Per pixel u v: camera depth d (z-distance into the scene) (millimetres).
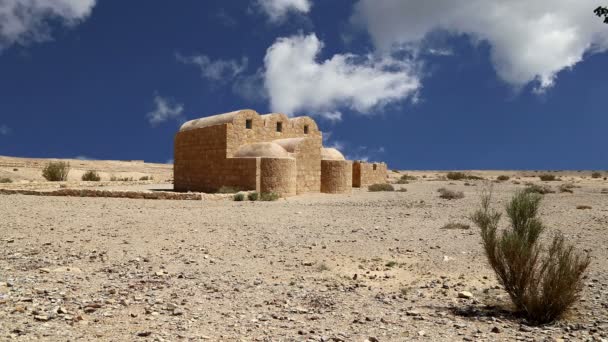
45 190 23375
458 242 10633
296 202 21266
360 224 13633
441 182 48750
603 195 25859
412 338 4676
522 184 43188
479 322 5293
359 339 4594
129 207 17578
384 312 5648
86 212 15523
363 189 36062
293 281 7156
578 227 12922
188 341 4410
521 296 5605
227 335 4652
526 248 5699
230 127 27031
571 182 46281
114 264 8086
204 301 5949
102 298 5867
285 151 26938
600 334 4781
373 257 9078
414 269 8141
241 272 7754
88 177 39906
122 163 70125
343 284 7035
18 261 8078
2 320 4719
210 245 10125
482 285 7078
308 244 10375
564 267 5477
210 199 21422
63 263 8055
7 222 12688
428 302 6164
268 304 5922
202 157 28984
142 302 5773
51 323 4730
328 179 29375
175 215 15109
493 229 6262
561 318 5363
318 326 5039
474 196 25438
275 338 4582
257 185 24766
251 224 13336
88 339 4336
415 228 12859
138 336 4484
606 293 6379
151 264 8180
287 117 31531
